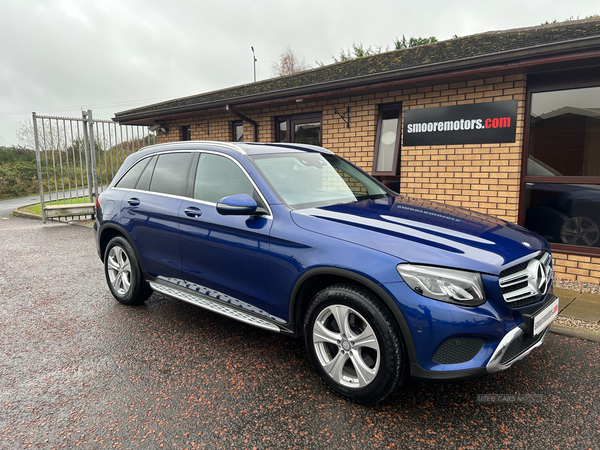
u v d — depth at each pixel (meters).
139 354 3.37
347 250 2.56
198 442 2.29
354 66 7.70
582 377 2.94
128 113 11.69
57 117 10.48
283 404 2.65
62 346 3.53
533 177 5.40
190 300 3.59
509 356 2.40
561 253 5.18
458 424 2.43
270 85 8.78
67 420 2.51
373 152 6.87
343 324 2.61
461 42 6.72
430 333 2.27
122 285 4.49
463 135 5.80
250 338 3.67
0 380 2.99
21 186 20.67
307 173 3.62
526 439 2.29
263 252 2.98
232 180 3.41
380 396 2.48
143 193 4.18
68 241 8.38
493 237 2.67
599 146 4.98
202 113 9.00
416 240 2.49
